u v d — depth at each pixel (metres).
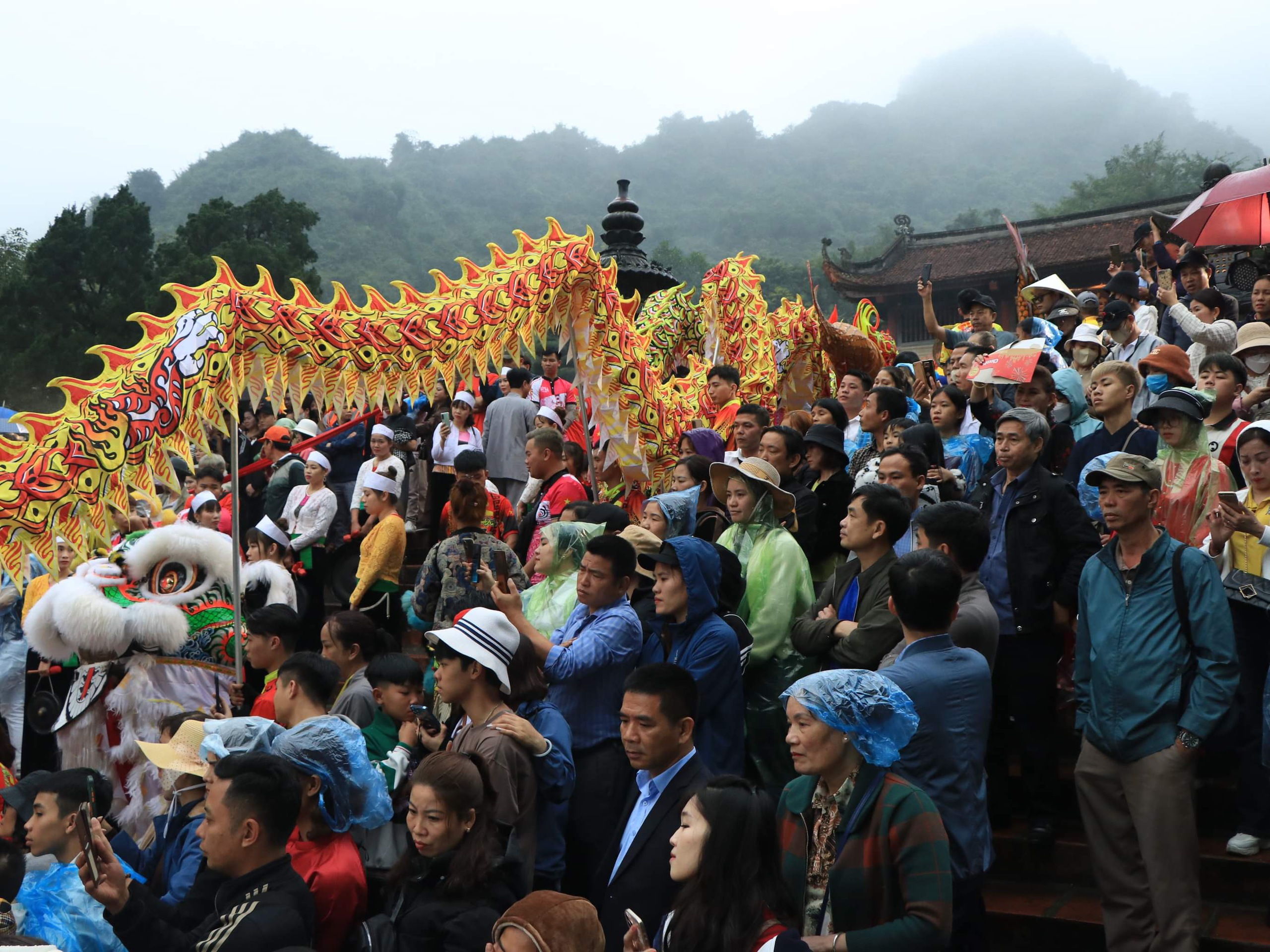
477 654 4.51
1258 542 5.20
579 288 8.65
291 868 3.67
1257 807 5.12
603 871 4.35
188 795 4.52
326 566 9.12
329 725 4.09
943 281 32.22
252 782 3.60
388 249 82.94
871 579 5.01
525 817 4.32
